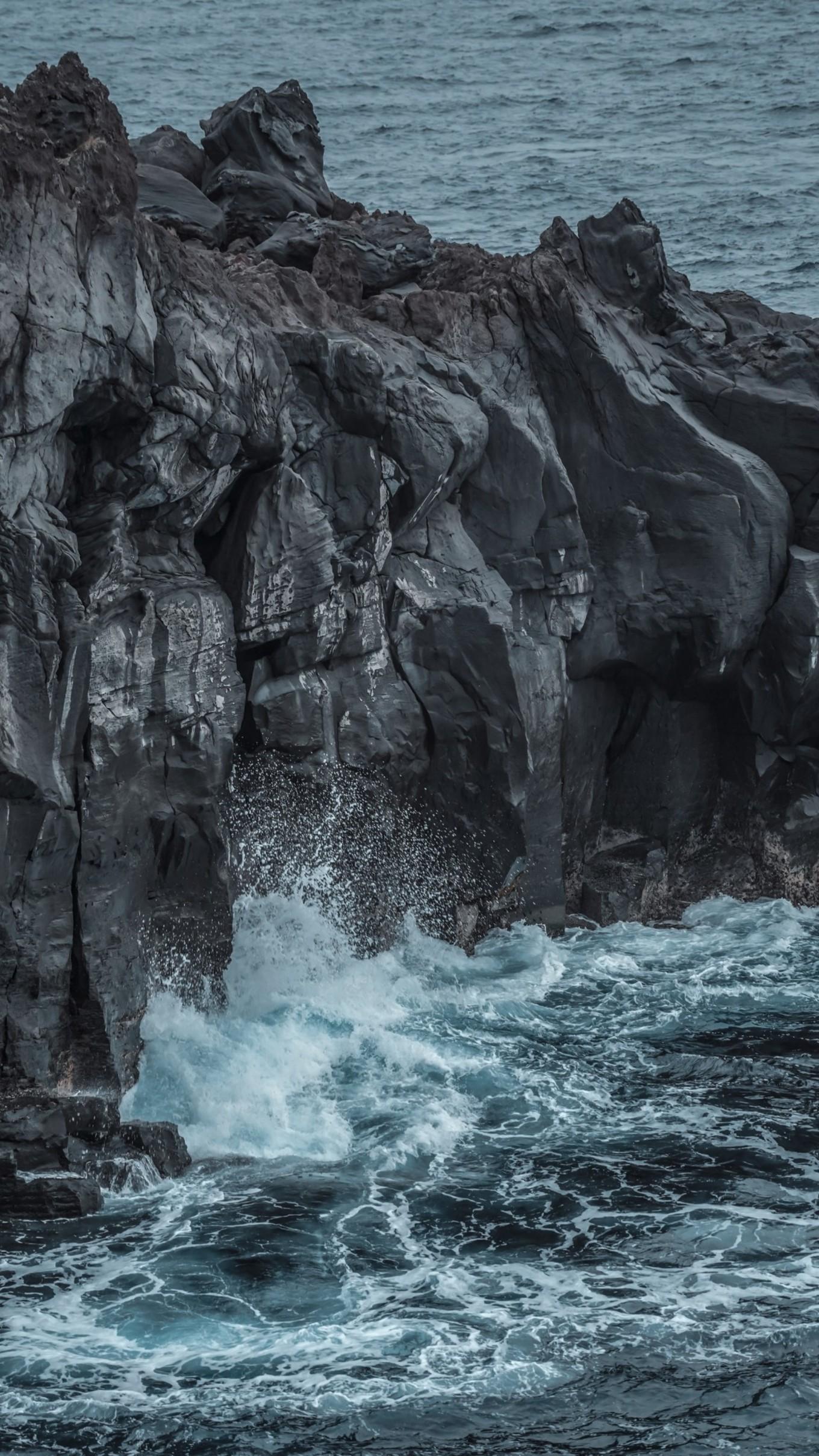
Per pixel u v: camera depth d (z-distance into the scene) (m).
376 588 31.56
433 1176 24.52
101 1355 20.12
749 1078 27.73
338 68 158.50
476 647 32.41
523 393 34.38
